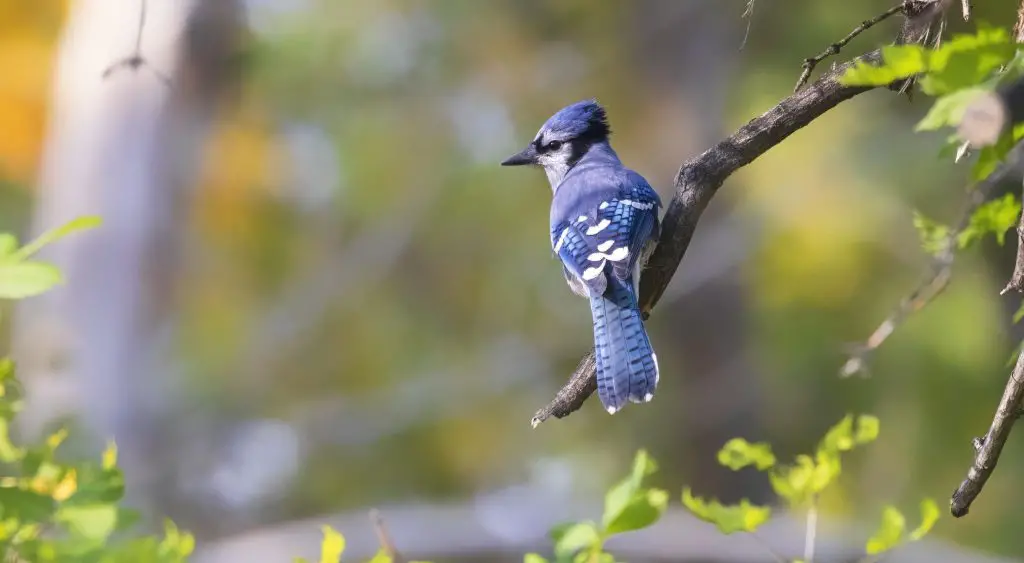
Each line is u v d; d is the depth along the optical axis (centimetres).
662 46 1404
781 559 429
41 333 1412
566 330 1428
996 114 331
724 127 1394
